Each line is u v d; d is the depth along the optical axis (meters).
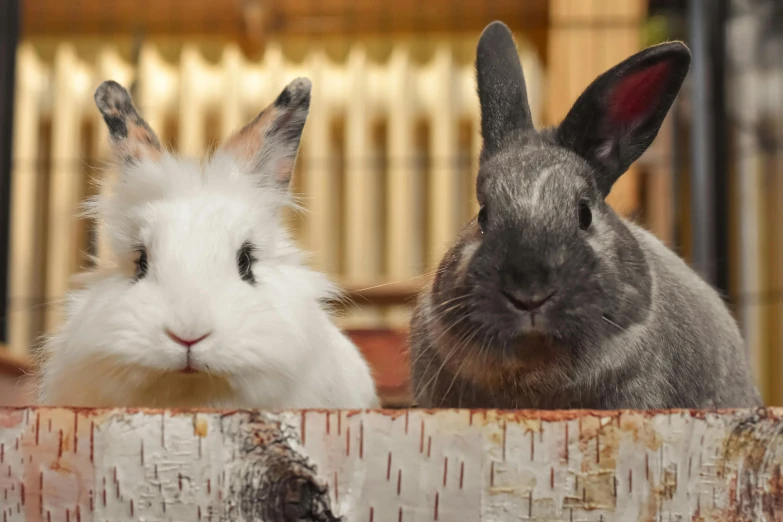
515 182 0.90
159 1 1.78
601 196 0.93
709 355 0.96
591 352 0.88
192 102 1.82
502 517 0.76
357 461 0.76
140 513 0.76
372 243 1.87
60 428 0.77
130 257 0.92
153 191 0.93
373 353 1.19
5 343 1.24
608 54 1.57
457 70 1.87
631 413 0.77
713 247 1.26
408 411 0.77
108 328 0.87
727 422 0.76
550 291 0.86
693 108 1.27
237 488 0.76
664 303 0.93
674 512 0.76
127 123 0.97
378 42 1.91
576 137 0.93
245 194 0.95
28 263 1.75
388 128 1.87
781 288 1.44
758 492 0.76
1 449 0.77
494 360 0.88
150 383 0.87
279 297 0.92
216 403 0.89
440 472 0.76
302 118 0.99
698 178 1.27
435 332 0.92
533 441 0.76
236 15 1.83
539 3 1.78
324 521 0.76
